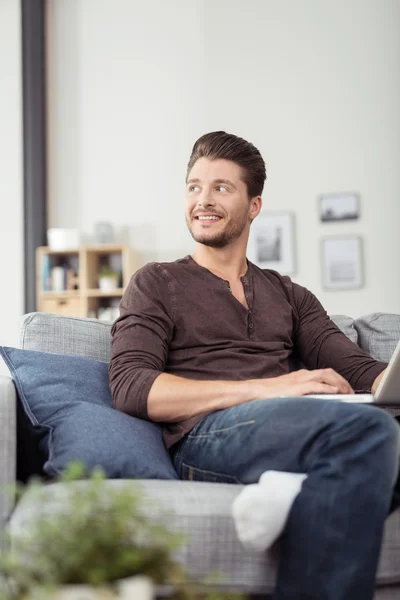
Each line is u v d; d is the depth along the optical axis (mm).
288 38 5754
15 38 5836
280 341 1861
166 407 1559
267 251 5590
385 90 5594
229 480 1423
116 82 5953
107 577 724
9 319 5629
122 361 1644
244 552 1218
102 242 5625
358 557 1137
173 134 5844
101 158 5902
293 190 5609
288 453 1312
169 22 5938
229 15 5859
